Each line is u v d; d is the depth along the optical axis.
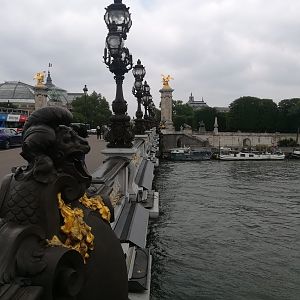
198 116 142.00
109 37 11.33
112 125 11.63
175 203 29.47
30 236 2.35
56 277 2.27
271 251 17.67
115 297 3.29
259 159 91.81
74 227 2.70
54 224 2.53
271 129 129.75
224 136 116.44
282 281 14.11
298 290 13.38
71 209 2.77
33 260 2.26
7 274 2.12
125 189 11.27
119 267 3.37
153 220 16.73
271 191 38.84
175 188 39.03
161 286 13.41
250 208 28.58
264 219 24.78
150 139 39.72
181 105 154.75
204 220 23.58
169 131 109.69
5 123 48.56
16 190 2.52
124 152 11.44
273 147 110.88
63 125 2.86
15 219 2.45
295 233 21.12
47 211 2.49
